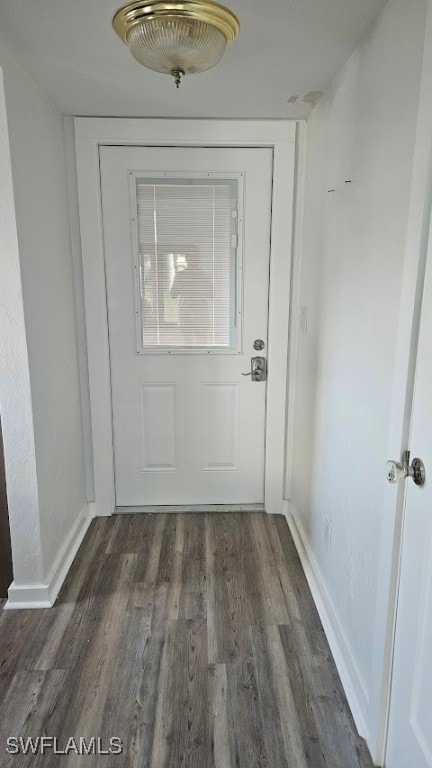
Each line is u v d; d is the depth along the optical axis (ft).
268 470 8.74
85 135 7.28
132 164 7.55
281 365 8.29
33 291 5.89
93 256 7.71
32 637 5.82
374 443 4.45
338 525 5.65
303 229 7.61
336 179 5.70
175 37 4.06
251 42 4.85
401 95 3.84
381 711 4.25
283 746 4.54
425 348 3.44
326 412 6.17
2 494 6.09
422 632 3.57
